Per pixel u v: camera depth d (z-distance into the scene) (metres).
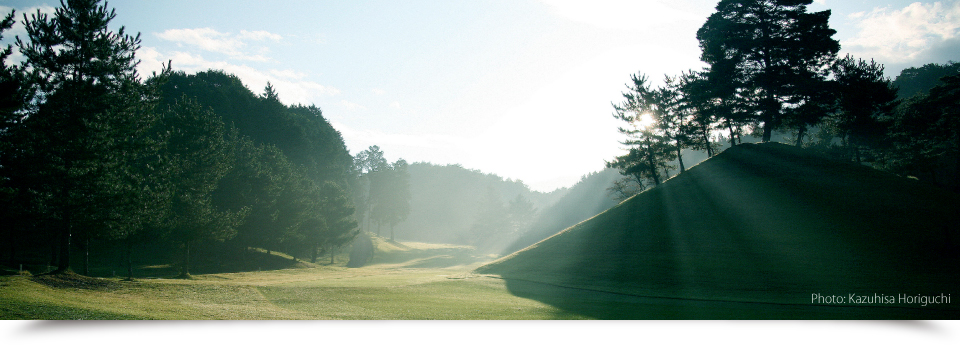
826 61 52.41
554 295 29.16
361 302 22.86
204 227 41.41
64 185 25.98
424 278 35.91
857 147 63.22
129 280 24.58
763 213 41.38
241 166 59.09
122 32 28.19
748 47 52.09
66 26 25.89
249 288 25.16
